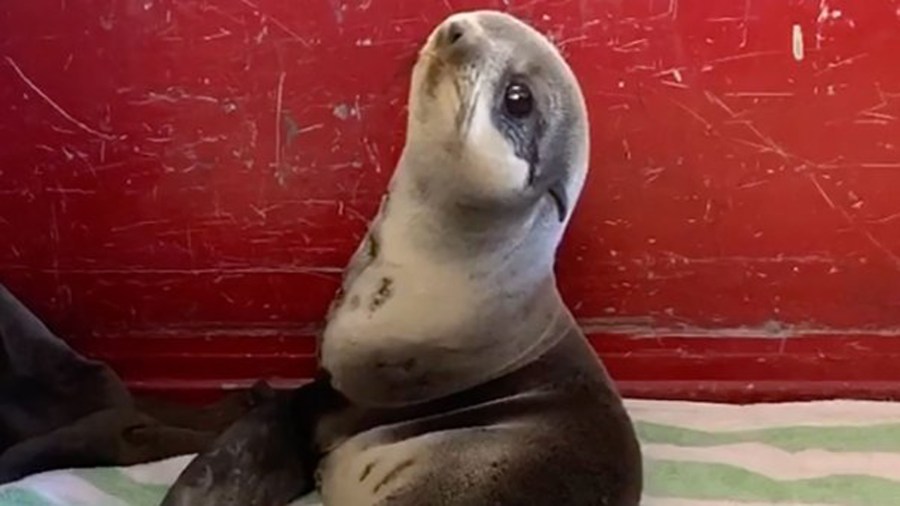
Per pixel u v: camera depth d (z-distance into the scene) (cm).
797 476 147
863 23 151
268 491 132
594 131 156
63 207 160
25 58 153
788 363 165
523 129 121
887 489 144
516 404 126
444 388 127
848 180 157
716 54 152
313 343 165
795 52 152
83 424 147
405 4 151
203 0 151
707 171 157
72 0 151
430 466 120
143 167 158
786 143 156
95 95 155
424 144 123
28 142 157
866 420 158
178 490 128
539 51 124
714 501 142
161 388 166
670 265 162
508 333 127
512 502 116
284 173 158
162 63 153
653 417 159
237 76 154
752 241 160
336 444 132
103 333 166
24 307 156
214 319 165
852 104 154
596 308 164
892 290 162
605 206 159
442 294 126
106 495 140
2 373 150
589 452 121
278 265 162
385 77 154
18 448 143
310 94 154
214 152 157
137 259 162
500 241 124
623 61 153
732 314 164
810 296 163
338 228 160
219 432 150
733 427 156
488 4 151
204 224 160
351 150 157
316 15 151
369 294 129
